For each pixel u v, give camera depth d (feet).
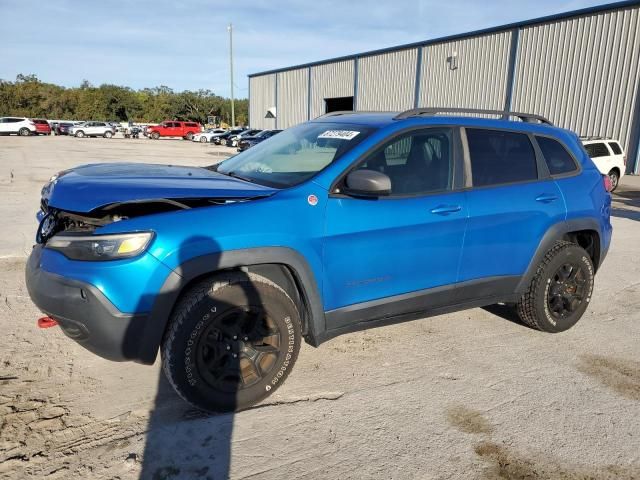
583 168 14.66
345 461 8.55
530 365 12.27
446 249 11.73
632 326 15.06
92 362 11.48
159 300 8.66
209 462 8.38
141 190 9.29
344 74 113.80
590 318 15.65
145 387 10.57
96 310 8.44
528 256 13.20
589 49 64.34
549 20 68.44
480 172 12.50
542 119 14.83
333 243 10.25
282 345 9.96
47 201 10.11
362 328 11.27
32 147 98.32
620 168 52.95
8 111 264.52
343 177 10.56
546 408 10.39
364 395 10.61
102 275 8.39
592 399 10.80
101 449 8.57
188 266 8.81
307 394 10.57
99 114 286.46
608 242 15.43
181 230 8.82
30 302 14.87
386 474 8.28
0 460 8.18
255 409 9.95
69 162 66.23
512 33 74.02
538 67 70.79
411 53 93.97
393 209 10.93
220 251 9.05
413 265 11.36
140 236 8.55
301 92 131.54
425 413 10.03
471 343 13.41
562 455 8.93
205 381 9.31
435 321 14.87
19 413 9.46
